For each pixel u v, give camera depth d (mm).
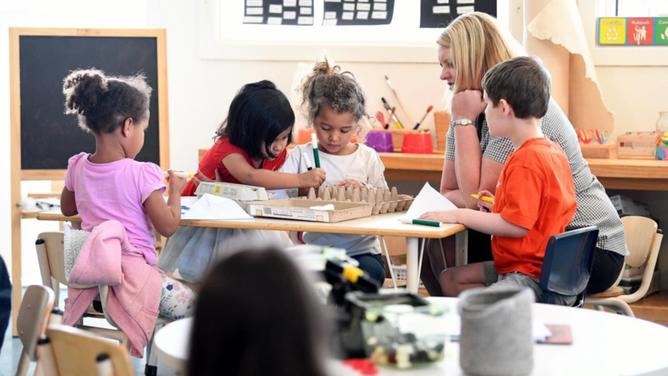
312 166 3234
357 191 3021
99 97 2803
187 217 2799
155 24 4586
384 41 4504
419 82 4418
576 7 4078
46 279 2883
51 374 1579
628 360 1483
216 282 889
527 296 1403
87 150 4016
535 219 2582
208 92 4586
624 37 4191
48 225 5066
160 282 2723
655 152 3955
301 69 4320
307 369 876
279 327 873
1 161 4953
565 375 1401
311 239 3156
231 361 878
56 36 4031
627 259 3326
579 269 2600
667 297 3941
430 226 2652
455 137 3094
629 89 4219
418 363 1424
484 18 3160
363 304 1432
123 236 2672
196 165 4629
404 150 4172
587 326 1701
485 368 1374
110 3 5004
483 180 2990
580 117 4223
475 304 1438
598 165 3789
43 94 4012
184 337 1600
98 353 1450
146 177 2775
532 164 2594
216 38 4566
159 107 4102
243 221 2762
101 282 2598
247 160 3164
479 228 2650
